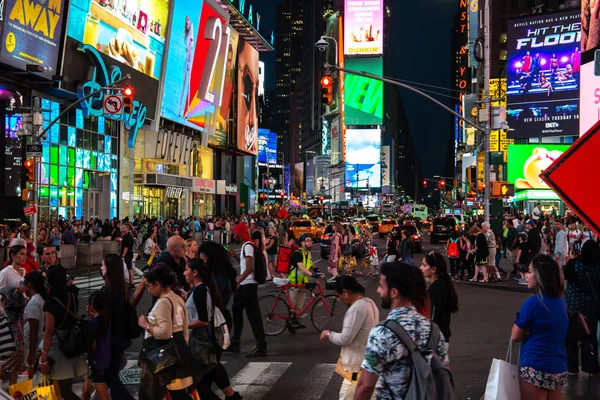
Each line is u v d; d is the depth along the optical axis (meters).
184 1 60.59
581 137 6.46
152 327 6.64
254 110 93.12
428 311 4.53
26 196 26.11
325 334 6.83
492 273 24.77
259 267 11.64
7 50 35.34
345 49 199.25
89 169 47.94
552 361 5.89
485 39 27.08
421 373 4.08
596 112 61.66
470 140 120.38
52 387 7.20
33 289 8.16
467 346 12.27
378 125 198.75
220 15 70.69
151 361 6.59
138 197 58.44
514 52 72.75
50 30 39.28
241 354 11.80
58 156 43.22
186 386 6.71
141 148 59.41
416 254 40.34
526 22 72.12
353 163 198.00
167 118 61.31
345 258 26.47
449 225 55.06
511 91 72.94
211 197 81.75
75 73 43.69
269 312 14.09
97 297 7.32
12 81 38.47
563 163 6.50
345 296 6.84
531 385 5.91
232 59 81.44
